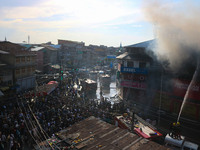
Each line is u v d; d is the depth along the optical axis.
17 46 45.62
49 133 19.31
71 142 13.10
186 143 15.07
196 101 29.14
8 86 33.31
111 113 28.88
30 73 42.41
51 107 26.33
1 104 26.88
